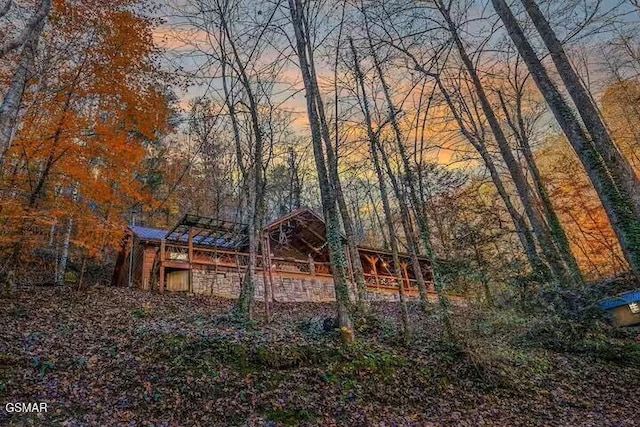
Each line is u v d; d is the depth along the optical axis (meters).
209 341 7.46
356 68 11.77
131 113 15.07
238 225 16.94
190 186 26.55
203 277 17.25
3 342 6.88
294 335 8.45
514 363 8.37
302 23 9.93
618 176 6.84
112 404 5.41
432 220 16.97
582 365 8.97
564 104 7.22
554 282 10.82
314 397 6.08
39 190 12.29
